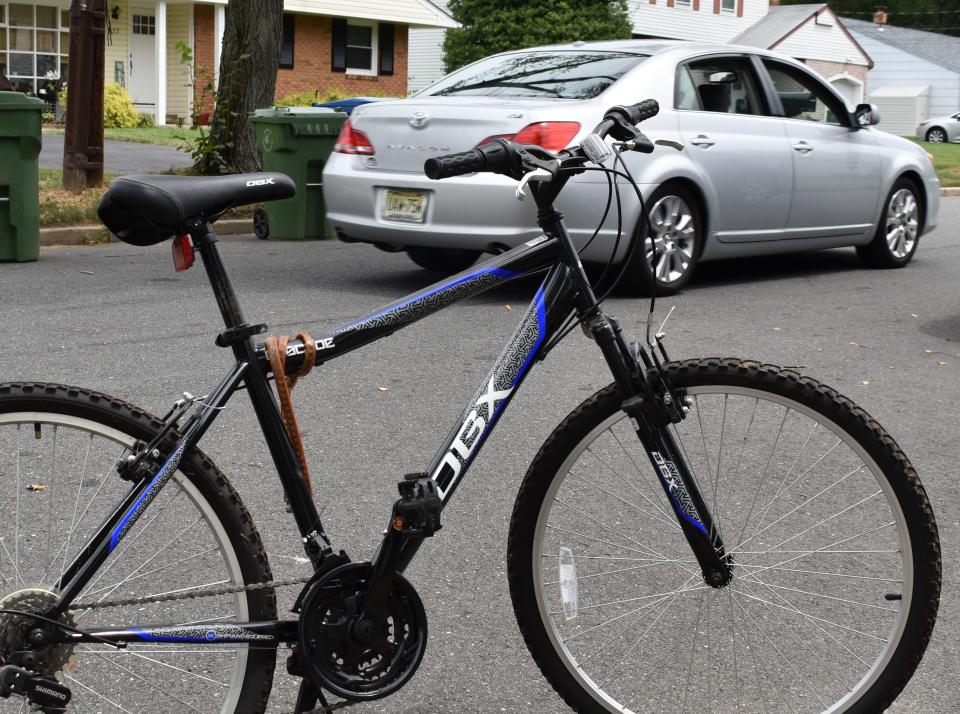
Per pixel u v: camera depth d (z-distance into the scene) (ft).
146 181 7.34
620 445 8.41
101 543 7.42
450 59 100.17
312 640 7.66
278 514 13.05
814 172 28.96
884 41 188.24
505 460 15.19
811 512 8.45
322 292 26.35
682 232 26.02
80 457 7.54
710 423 8.43
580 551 8.55
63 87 93.66
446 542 12.44
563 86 25.30
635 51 26.58
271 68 43.78
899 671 8.21
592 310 8.23
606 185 24.00
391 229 24.93
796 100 29.17
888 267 32.53
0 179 28.86
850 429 8.13
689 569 8.77
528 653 10.06
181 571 7.75
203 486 7.60
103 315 23.09
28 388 7.35
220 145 43.47
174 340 21.06
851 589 8.46
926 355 21.77
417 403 17.56
